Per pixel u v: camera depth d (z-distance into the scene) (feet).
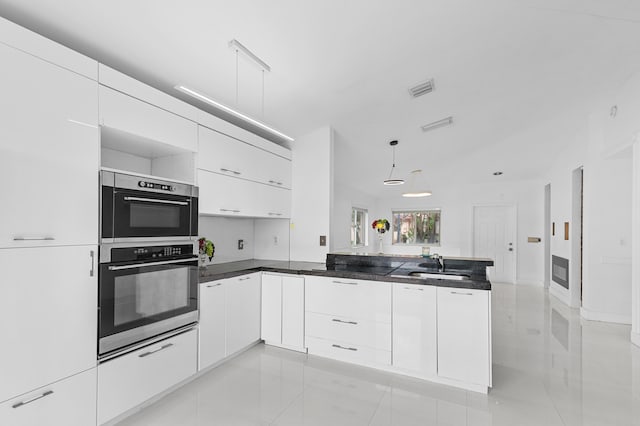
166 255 7.47
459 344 7.84
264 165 11.47
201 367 8.37
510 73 10.13
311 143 12.83
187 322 7.95
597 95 12.29
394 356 8.59
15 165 4.93
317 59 8.25
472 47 8.50
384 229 15.44
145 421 6.53
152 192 7.16
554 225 19.26
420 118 12.90
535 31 8.08
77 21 6.03
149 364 7.00
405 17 7.05
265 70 8.44
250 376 8.51
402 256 10.55
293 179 13.16
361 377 8.46
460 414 6.81
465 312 7.79
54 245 5.39
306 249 12.67
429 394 7.63
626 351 10.29
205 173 8.93
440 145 16.48
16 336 4.92
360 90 10.12
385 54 8.36
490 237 24.03
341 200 20.70
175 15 6.21
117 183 6.41
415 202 26.04
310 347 9.89
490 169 21.04
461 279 8.51
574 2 7.06
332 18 6.82
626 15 7.57
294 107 10.80
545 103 12.67
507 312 15.20
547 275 21.67
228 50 7.45
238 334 9.68
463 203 24.53
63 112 5.58
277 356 9.84
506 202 23.36
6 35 4.86
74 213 5.68
